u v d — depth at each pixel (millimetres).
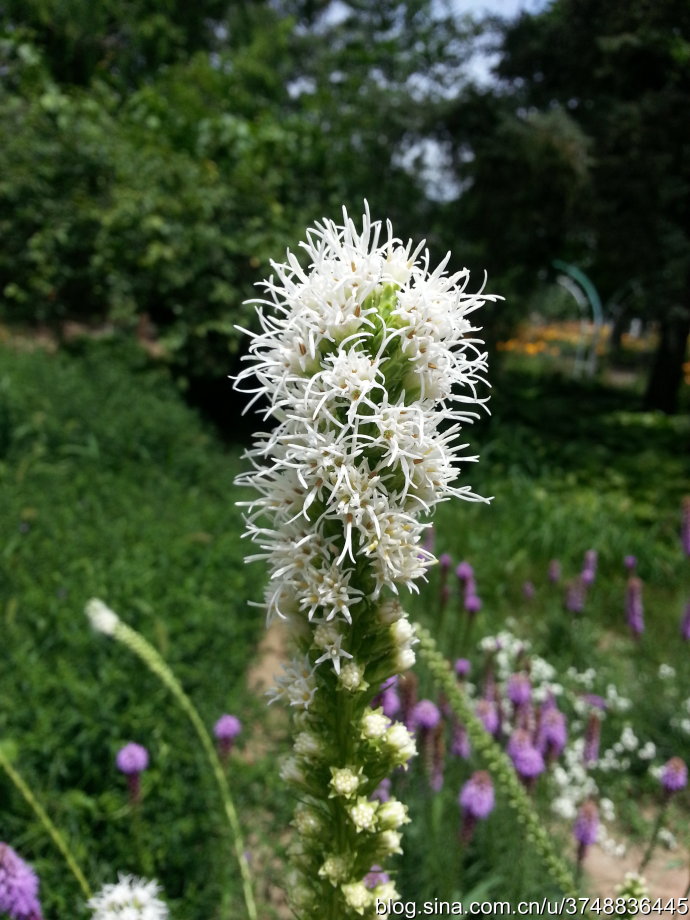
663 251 12797
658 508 9656
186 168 12062
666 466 10734
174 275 11398
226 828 3549
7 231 11906
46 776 3707
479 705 3779
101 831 3639
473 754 4367
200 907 3492
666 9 12117
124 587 5250
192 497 7770
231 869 3576
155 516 6914
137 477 8016
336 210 13734
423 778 3826
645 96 12516
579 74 13602
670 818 4719
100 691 4152
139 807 3268
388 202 14141
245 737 4449
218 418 12531
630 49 12562
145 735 4023
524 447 11211
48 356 10703
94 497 6969
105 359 10977
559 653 6473
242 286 12016
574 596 6285
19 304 12062
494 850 3832
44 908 3150
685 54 12266
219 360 12133
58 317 12234
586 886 3846
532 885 3607
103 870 3359
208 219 11984
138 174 11969
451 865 3555
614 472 10570
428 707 3475
